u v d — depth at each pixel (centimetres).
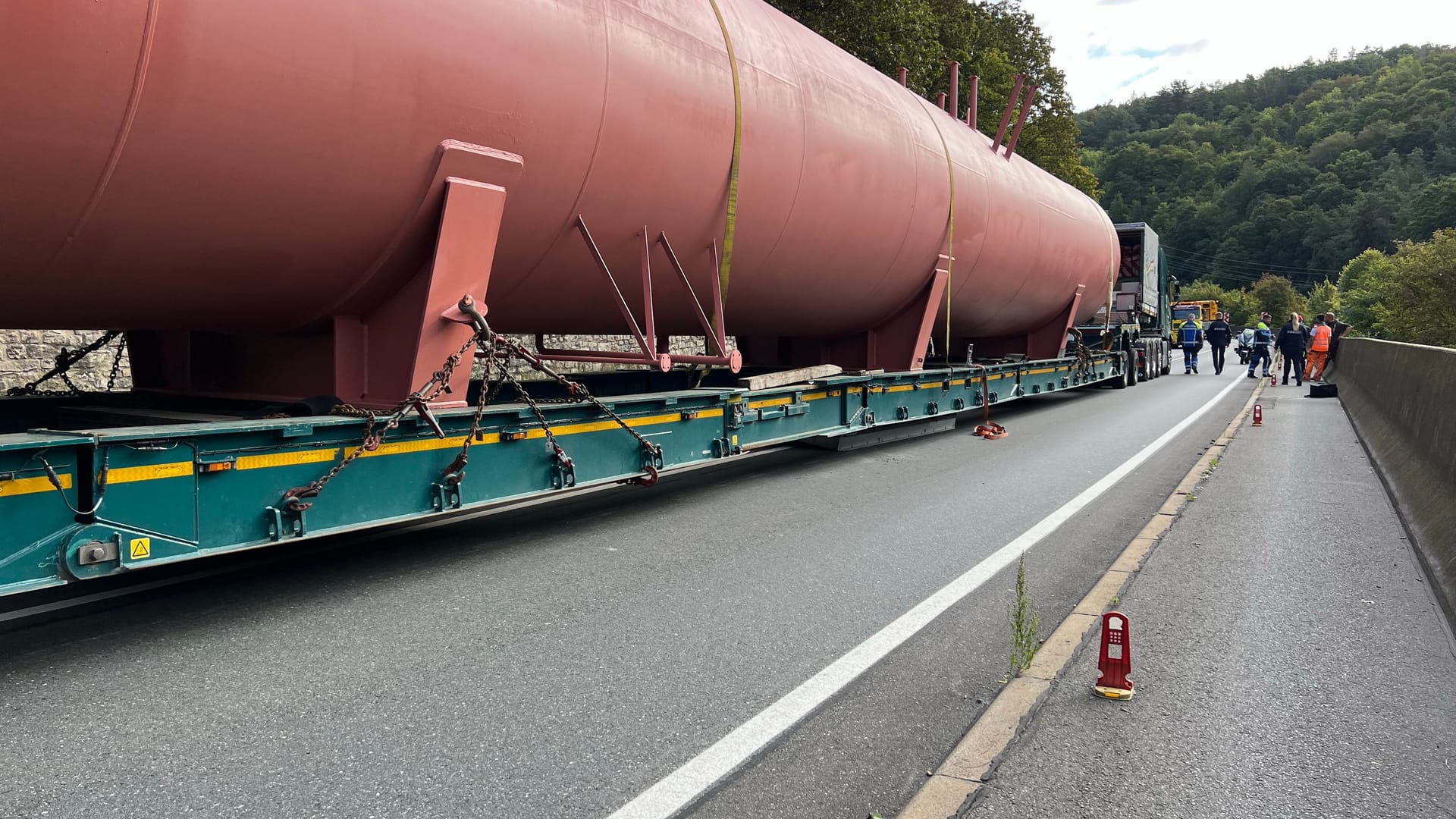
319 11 366
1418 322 5591
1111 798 242
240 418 436
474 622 387
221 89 346
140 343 585
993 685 325
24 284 371
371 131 396
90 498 319
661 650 355
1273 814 235
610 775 255
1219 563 486
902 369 945
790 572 469
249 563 482
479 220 447
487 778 252
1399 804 240
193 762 259
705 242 608
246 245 398
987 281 1074
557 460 514
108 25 312
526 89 450
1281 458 869
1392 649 358
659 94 529
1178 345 3975
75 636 366
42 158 321
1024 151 3712
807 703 307
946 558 498
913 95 946
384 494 425
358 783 248
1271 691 316
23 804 233
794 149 656
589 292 579
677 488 713
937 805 237
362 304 469
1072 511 622
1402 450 757
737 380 848
